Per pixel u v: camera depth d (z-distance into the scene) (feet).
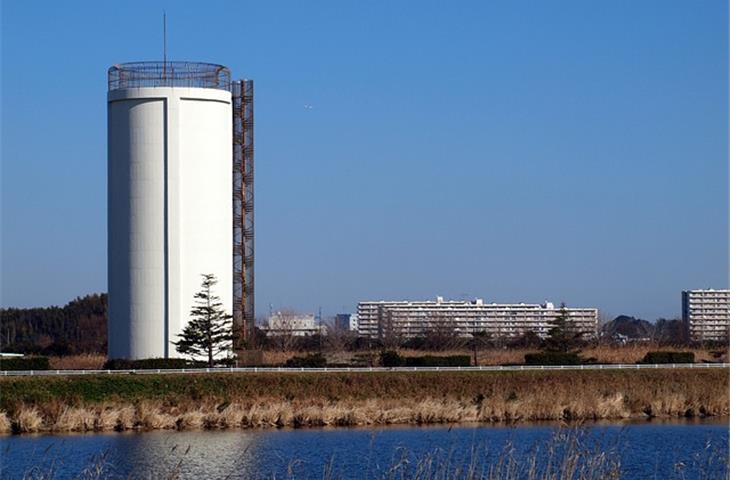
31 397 306.35
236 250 420.77
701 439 258.78
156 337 394.73
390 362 379.76
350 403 318.86
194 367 366.63
